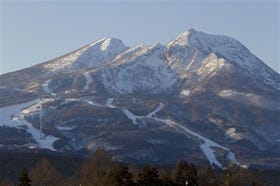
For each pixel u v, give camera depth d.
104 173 132.00
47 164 159.62
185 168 143.25
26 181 126.62
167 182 137.00
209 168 153.12
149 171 132.00
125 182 129.38
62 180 166.00
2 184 153.50
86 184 132.00
